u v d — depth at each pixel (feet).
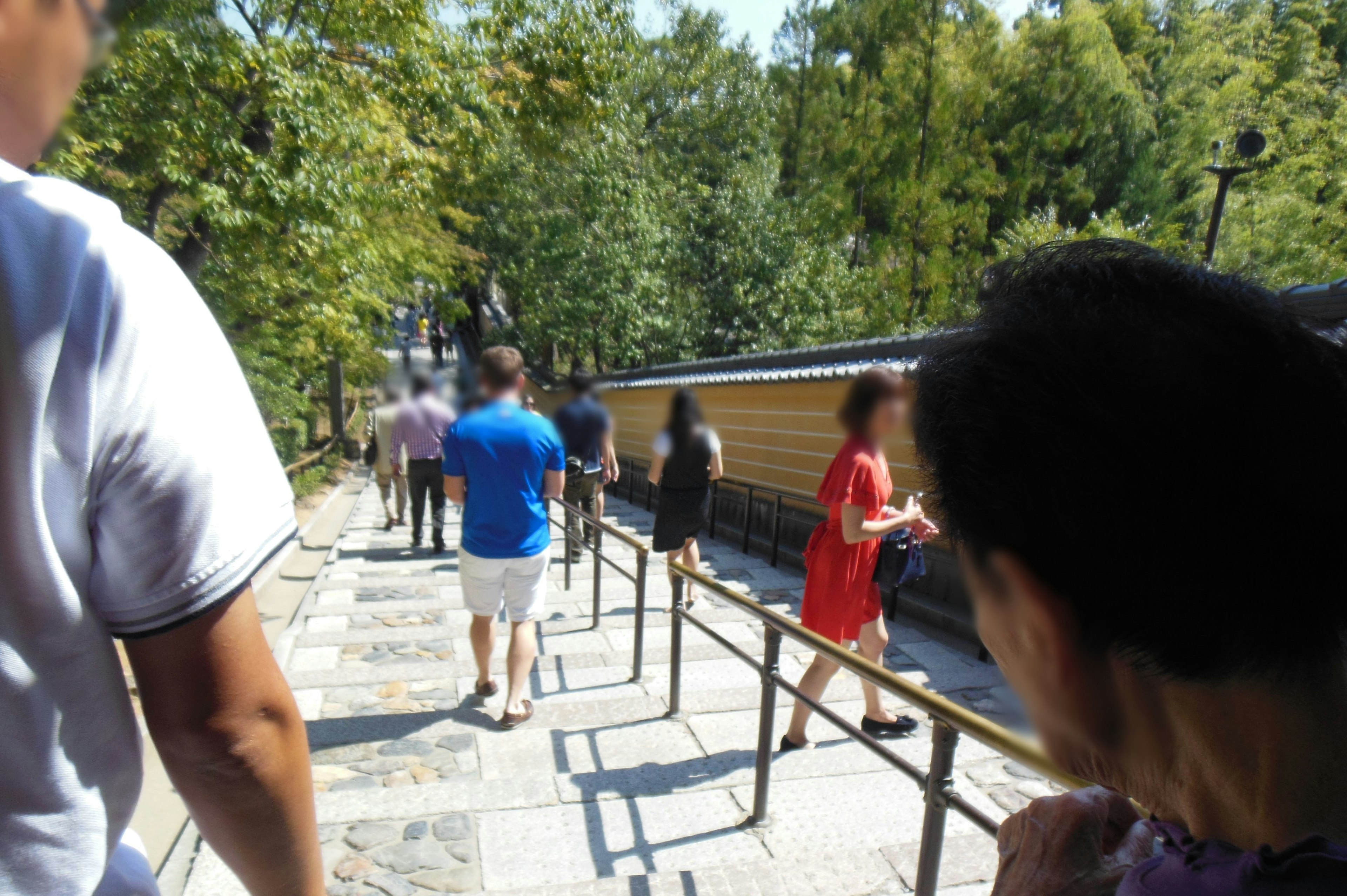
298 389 50.55
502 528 13.82
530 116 32.42
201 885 9.36
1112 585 1.51
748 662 10.75
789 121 102.53
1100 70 87.51
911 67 90.53
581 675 16.44
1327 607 1.45
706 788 11.70
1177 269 1.74
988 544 1.72
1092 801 2.14
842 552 12.01
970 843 10.19
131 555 2.12
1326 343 1.55
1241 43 97.04
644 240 66.59
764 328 71.67
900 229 83.97
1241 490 1.43
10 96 2.14
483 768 12.41
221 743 2.30
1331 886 1.37
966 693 15.69
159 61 18.26
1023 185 85.30
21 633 1.99
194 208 22.88
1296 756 1.49
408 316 107.34
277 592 24.36
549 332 66.80
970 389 1.75
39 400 1.91
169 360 2.17
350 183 22.58
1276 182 70.18
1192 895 1.51
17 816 2.05
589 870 9.82
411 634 19.58
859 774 12.09
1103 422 1.49
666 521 20.61
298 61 22.38
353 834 10.54
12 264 1.91
